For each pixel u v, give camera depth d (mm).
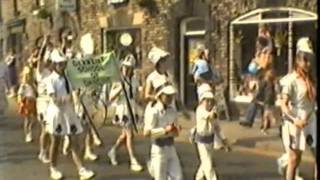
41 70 11898
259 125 15141
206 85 9422
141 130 14227
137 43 20609
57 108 9992
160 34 19422
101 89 11352
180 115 17109
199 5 17875
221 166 10930
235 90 17000
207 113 9156
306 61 8641
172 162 8414
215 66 17438
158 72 8758
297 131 8570
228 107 16797
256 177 10055
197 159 11586
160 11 19359
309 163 10445
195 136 9359
